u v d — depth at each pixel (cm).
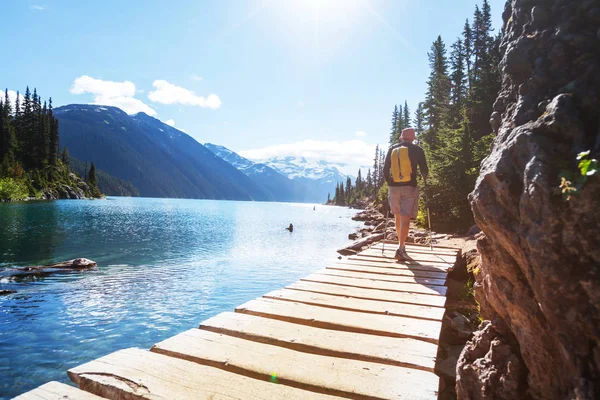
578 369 166
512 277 204
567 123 186
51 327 790
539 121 198
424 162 679
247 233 3114
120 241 2250
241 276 1311
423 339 311
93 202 9694
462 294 700
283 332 318
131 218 4447
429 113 5162
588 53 205
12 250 1742
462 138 1830
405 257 700
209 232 3116
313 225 4303
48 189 9531
